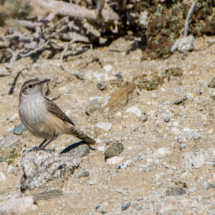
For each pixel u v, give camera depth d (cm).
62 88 1517
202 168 912
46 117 1024
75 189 962
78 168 1052
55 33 1714
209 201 785
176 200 813
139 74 1479
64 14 1569
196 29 1525
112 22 1703
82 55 1695
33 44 1767
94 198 901
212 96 1212
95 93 1459
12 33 1759
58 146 1231
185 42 1481
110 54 1656
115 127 1250
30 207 897
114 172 1002
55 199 924
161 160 998
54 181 985
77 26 1791
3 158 1203
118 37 1777
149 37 1598
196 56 1448
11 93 1556
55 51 1742
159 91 1355
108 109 1312
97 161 1084
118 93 1359
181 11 1571
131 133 1191
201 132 1075
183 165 942
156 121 1206
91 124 1291
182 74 1389
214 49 1439
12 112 1452
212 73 1337
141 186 909
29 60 1711
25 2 1259
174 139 1083
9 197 964
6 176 1095
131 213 795
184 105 1245
